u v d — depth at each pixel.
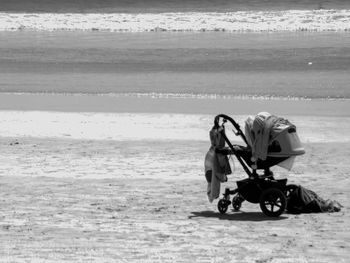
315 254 21.62
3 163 40.75
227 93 75.62
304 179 35.91
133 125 55.06
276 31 155.88
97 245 22.84
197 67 100.44
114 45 133.25
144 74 94.56
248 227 25.95
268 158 28.98
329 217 27.77
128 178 36.16
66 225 26.09
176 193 32.69
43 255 21.48
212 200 28.72
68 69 101.88
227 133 50.25
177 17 190.00
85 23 187.75
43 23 191.88
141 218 27.42
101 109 64.50
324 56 108.00
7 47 134.12
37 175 37.12
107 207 29.58
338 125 54.69
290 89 77.81
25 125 55.62
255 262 20.64
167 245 22.84
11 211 28.67
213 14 194.62
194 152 43.72
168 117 59.06
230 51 118.00
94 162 40.78
